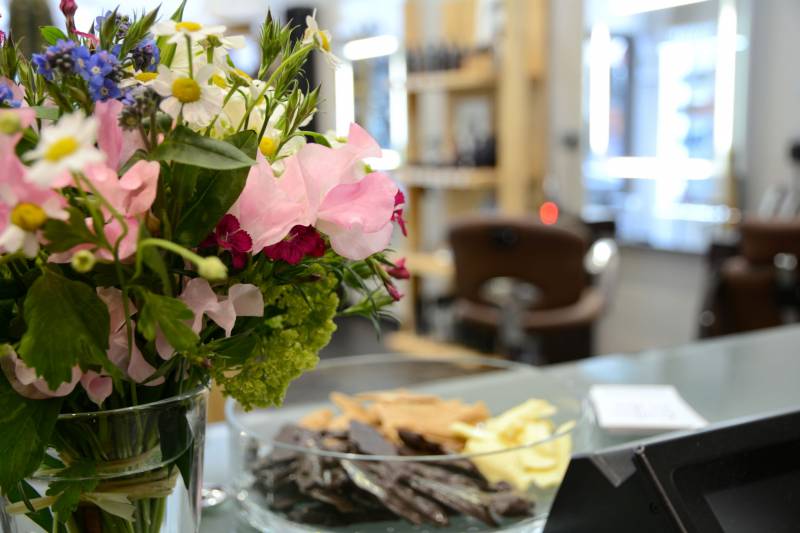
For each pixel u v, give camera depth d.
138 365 0.50
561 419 1.03
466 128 4.51
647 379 1.45
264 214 0.50
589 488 0.67
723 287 3.10
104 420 0.53
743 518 0.63
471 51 4.27
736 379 1.45
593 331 3.28
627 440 1.12
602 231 3.77
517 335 3.03
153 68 0.51
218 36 0.49
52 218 0.43
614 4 4.57
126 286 0.47
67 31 0.52
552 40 4.58
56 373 0.46
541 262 2.89
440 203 4.85
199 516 0.62
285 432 0.95
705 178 4.38
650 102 4.58
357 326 5.02
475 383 1.21
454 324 4.05
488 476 0.82
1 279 0.48
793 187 4.00
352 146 0.51
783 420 0.71
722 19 4.20
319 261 0.56
